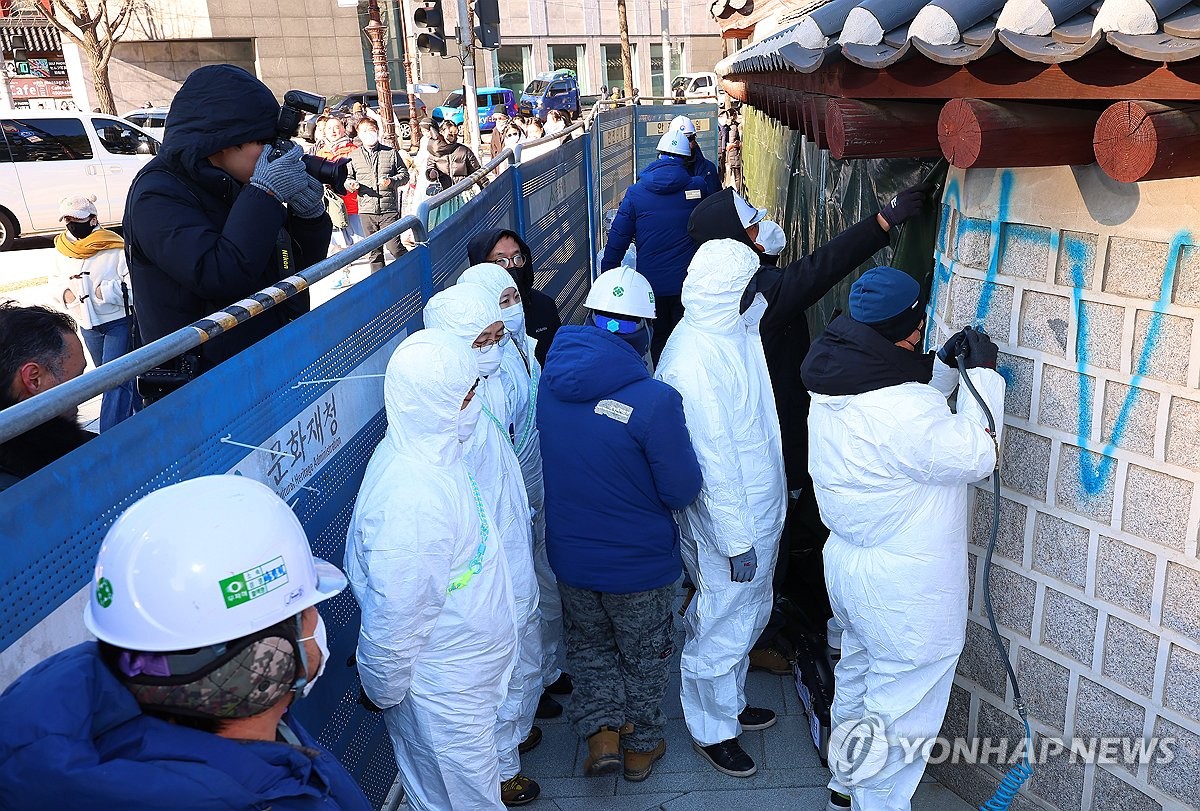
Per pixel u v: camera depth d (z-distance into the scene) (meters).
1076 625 2.81
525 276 4.39
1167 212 2.34
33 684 1.21
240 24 35.03
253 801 1.24
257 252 2.78
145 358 1.78
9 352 2.25
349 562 2.42
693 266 3.20
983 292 2.94
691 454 3.05
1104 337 2.57
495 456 3.03
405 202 11.62
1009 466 2.92
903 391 2.61
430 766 2.65
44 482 1.52
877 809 3.04
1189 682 2.54
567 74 32.66
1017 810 3.11
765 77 4.55
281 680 1.34
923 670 2.82
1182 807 2.62
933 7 2.17
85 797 1.14
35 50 32.69
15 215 14.10
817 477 2.85
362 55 37.12
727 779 3.40
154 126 21.08
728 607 3.35
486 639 2.55
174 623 1.26
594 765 3.27
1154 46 1.66
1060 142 2.32
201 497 1.35
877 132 2.74
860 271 4.59
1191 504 2.44
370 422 3.03
